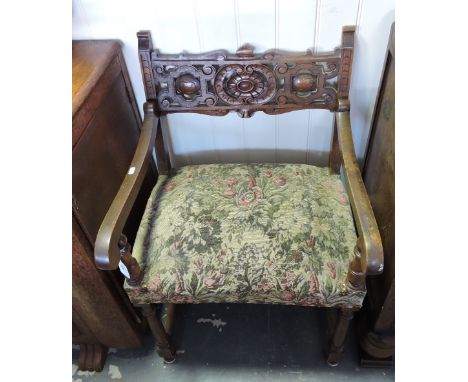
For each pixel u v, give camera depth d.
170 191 1.03
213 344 1.24
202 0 0.92
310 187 1.00
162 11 0.94
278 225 0.91
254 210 0.94
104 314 1.05
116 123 1.01
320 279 0.84
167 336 1.14
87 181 0.86
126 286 0.88
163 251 0.90
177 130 1.18
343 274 0.85
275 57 0.94
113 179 1.00
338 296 0.84
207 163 1.27
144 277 0.88
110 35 1.00
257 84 0.98
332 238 0.89
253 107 1.01
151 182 1.28
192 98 1.02
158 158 1.09
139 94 1.13
